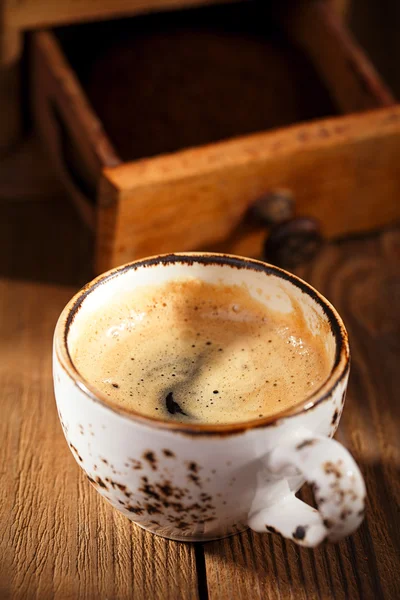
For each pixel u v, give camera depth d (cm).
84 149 53
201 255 41
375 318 53
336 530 33
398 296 55
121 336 41
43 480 42
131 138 57
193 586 38
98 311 40
